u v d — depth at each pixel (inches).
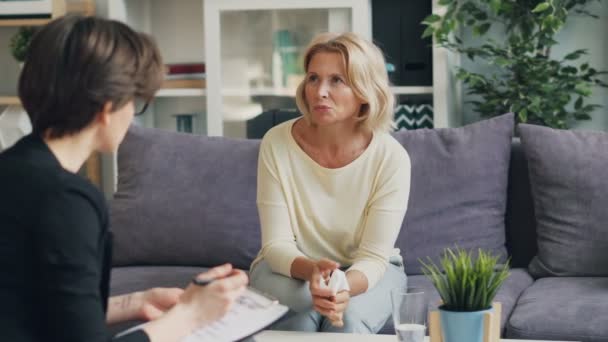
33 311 47.4
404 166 85.9
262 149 88.2
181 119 145.3
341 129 85.4
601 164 96.2
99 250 50.0
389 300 82.5
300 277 80.2
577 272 95.5
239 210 103.5
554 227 97.0
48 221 46.4
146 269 101.9
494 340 58.9
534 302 85.4
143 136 109.0
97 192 49.1
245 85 135.9
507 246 103.7
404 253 100.3
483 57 129.3
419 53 132.6
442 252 99.6
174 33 150.6
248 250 102.6
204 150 107.0
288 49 134.2
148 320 60.1
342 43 83.4
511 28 128.0
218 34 136.2
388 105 84.8
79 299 46.9
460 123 140.7
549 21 120.4
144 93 51.7
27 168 47.7
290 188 86.7
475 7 127.9
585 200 95.8
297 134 88.0
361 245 84.4
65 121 49.4
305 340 66.2
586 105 134.0
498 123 103.3
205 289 53.2
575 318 80.3
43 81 48.8
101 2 146.7
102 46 49.3
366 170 85.3
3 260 46.7
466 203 100.7
